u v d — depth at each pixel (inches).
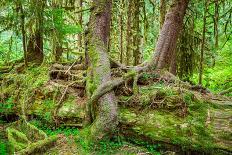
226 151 366.3
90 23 511.8
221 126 390.6
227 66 818.2
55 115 486.0
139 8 841.5
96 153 394.0
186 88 520.1
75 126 465.7
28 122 480.7
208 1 660.7
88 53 500.4
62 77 573.6
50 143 399.2
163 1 693.3
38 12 576.1
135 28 779.4
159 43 571.2
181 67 709.9
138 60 790.5
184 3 578.9
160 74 542.9
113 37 987.3
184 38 697.6
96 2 508.7
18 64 667.4
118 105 455.2
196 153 382.3
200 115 412.2
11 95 585.3
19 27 614.2
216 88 798.5
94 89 454.6
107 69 472.4
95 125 423.2
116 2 843.4
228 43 806.5
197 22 776.3
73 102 497.4
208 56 845.8
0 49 755.4
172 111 426.3
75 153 387.5
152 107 437.7
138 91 466.3
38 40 664.4
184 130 396.2
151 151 396.2
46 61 631.8
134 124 422.0
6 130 464.8
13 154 382.3
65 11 637.3
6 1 573.9
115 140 420.8
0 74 652.7
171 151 394.0
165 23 577.3
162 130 405.7
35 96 543.2
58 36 606.2
